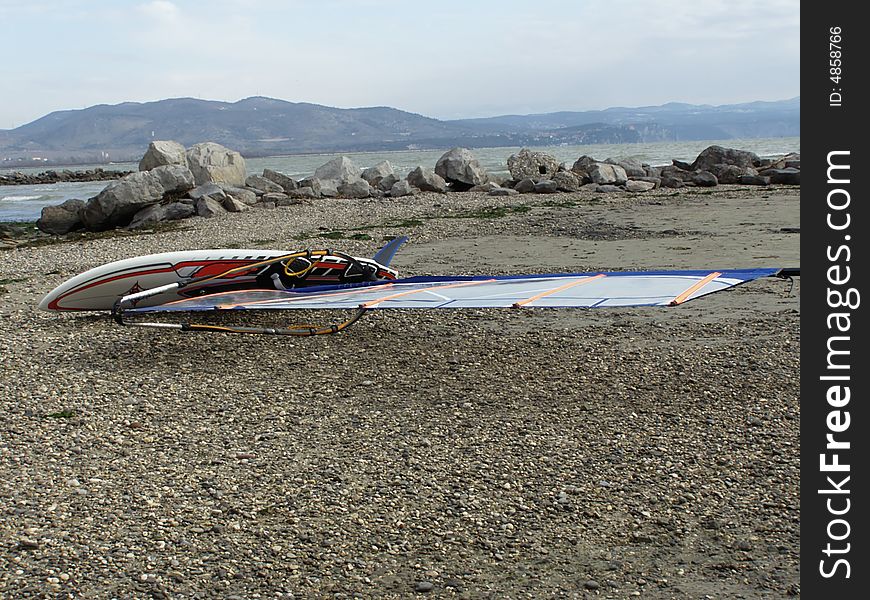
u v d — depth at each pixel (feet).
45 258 71.36
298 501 23.40
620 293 33.22
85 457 26.32
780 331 40.22
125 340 40.52
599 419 29.60
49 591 18.74
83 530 21.56
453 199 120.16
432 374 35.27
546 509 22.91
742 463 25.58
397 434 28.48
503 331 42.27
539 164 150.20
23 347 39.47
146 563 20.03
